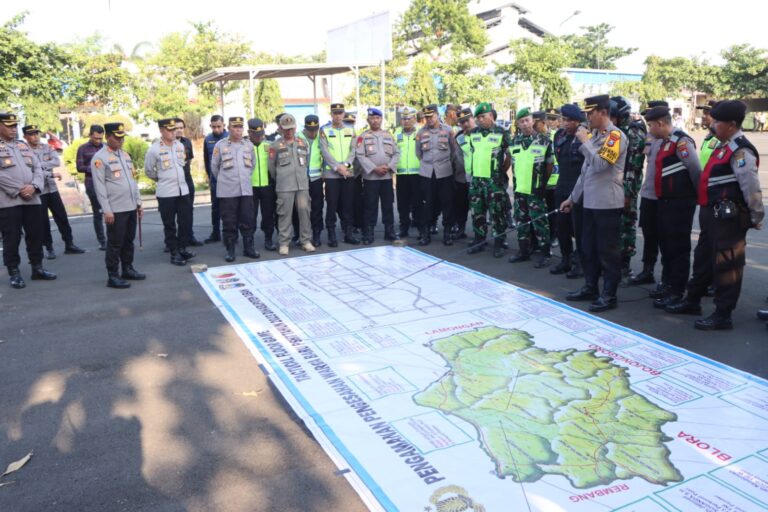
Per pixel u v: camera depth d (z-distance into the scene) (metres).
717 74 39.97
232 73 13.69
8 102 13.28
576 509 2.53
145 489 2.79
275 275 6.46
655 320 4.86
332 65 14.13
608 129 4.93
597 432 3.13
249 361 4.23
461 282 6.03
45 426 3.40
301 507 2.62
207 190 13.77
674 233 5.01
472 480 2.74
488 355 4.17
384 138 7.79
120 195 6.09
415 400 3.53
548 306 5.24
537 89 25.38
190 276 6.55
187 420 3.43
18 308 5.55
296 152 7.29
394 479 2.76
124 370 4.14
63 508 2.66
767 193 11.58
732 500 2.58
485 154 6.98
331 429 3.22
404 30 27.42
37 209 6.45
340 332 4.69
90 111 18.72
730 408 3.37
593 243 5.20
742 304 5.21
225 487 2.79
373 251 7.53
